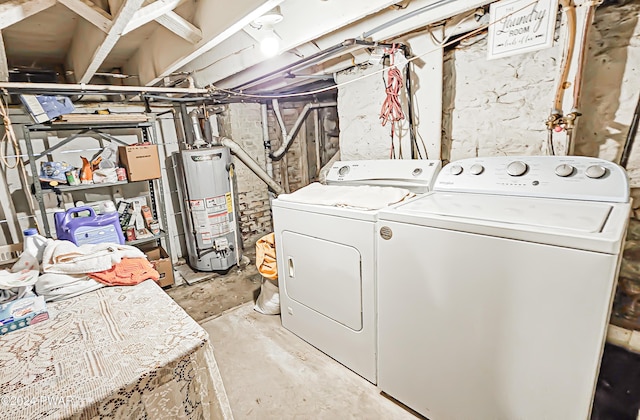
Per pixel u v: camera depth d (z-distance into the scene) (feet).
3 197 8.81
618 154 4.54
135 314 3.35
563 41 4.51
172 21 5.16
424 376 4.62
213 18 5.10
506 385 3.79
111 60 10.05
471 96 6.00
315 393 5.38
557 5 4.47
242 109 12.20
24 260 4.10
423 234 4.25
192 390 2.79
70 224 6.10
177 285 10.24
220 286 10.07
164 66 7.43
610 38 4.37
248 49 6.82
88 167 8.74
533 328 3.48
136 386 2.44
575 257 3.11
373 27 5.78
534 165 4.80
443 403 4.47
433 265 4.22
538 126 5.29
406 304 4.64
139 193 11.08
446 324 4.22
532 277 3.41
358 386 5.48
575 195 4.27
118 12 4.36
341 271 5.55
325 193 6.48
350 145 8.19
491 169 5.21
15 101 8.66
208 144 11.14
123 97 10.34
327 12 5.16
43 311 3.28
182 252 12.48
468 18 5.38
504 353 3.74
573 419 3.38
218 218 10.69
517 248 3.47
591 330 3.13
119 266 4.29
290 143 13.69
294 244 6.44
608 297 3.00
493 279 3.70
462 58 5.98
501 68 5.53
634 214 4.43
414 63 6.39
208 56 8.04
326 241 5.71
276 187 13.46
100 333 3.03
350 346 5.72
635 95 4.29
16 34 7.47
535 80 5.19
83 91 7.71
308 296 6.38
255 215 13.41
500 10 4.97
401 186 6.35
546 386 3.49
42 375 2.49
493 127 5.82
